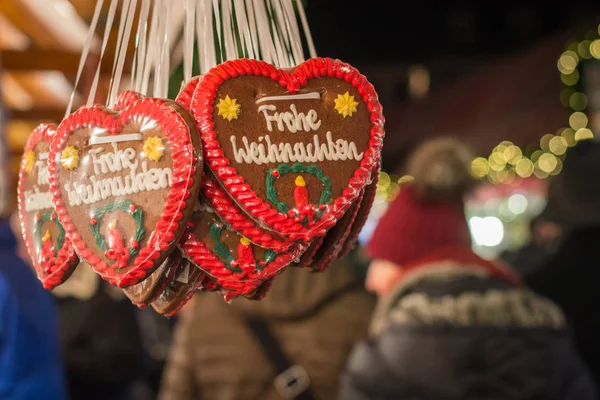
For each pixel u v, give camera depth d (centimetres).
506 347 154
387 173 604
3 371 185
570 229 226
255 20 90
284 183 77
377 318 178
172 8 86
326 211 78
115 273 75
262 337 198
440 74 705
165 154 74
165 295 83
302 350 198
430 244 176
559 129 437
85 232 78
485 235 530
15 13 202
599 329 216
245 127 76
